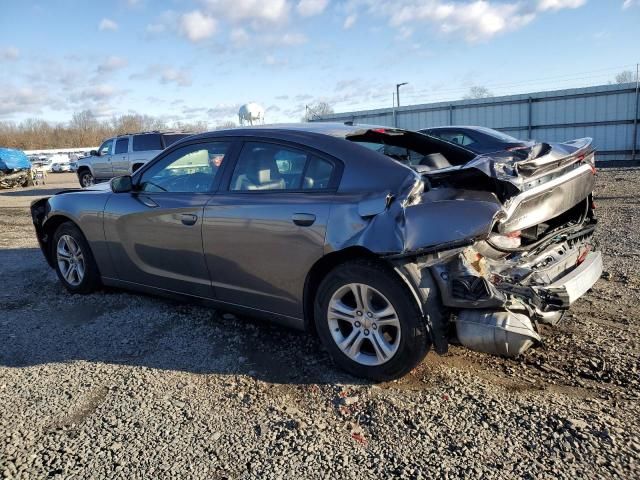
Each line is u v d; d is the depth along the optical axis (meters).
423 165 3.49
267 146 3.70
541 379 3.12
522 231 3.36
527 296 2.84
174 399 3.09
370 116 28.55
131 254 4.46
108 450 2.62
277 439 2.67
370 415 2.84
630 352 3.37
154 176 4.37
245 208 3.58
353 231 3.05
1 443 2.71
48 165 44.56
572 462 2.37
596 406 2.80
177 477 2.41
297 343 3.80
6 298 5.18
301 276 3.35
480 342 2.81
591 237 4.02
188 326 4.19
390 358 3.05
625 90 21.42
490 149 10.09
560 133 23.33
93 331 4.18
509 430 2.63
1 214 12.52
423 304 2.88
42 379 3.41
